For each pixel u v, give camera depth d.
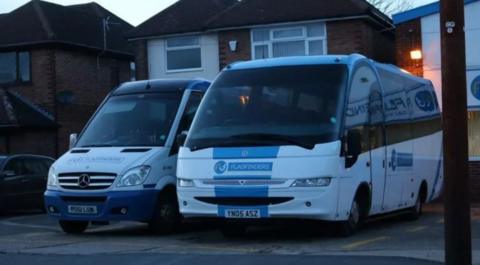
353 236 11.08
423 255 8.82
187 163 10.64
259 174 10.08
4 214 18.84
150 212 11.80
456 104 7.27
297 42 25.06
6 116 26.67
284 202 9.98
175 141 12.38
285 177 9.98
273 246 10.12
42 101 28.62
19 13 30.62
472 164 18.34
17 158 18.73
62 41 28.77
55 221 16.09
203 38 27.02
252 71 11.25
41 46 28.64
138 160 11.81
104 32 31.50
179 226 12.59
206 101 11.20
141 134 12.52
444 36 7.31
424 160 14.61
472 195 18.34
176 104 12.79
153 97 13.03
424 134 14.73
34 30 29.12
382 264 8.15
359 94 11.23
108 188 11.59
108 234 12.47
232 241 10.95
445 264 7.52
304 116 10.44
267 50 25.34
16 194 18.28
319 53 24.78
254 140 10.36
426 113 15.07
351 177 10.55
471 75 18.00
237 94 11.02
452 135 7.29
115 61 32.16
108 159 11.89
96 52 30.81
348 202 10.52
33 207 18.86
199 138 10.74
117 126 12.78
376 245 10.02
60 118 28.64
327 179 9.98
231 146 10.45
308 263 8.30
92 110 30.55
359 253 9.05
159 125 12.57
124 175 11.61
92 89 30.61
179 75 27.36
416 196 14.12
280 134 10.29
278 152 10.12
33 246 10.66
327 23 24.67
